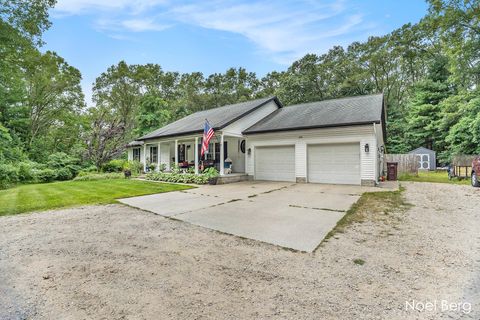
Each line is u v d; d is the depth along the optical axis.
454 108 18.73
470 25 16.39
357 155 11.34
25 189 10.37
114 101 36.34
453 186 10.88
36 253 3.73
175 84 41.84
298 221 5.38
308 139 12.41
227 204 7.20
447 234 4.48
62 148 24.16
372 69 30.83
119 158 23.20
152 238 4.38
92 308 2.39
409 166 16.39
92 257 3.58
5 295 2.64
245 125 14.61
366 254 3.62
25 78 22.55
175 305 2.43
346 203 7.17
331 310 2.33
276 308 2.37
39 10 14.73
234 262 3.40
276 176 13.68
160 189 10.13
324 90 30.89
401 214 5.92
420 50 28.64
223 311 2.33
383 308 2.36
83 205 7.15
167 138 15.48
